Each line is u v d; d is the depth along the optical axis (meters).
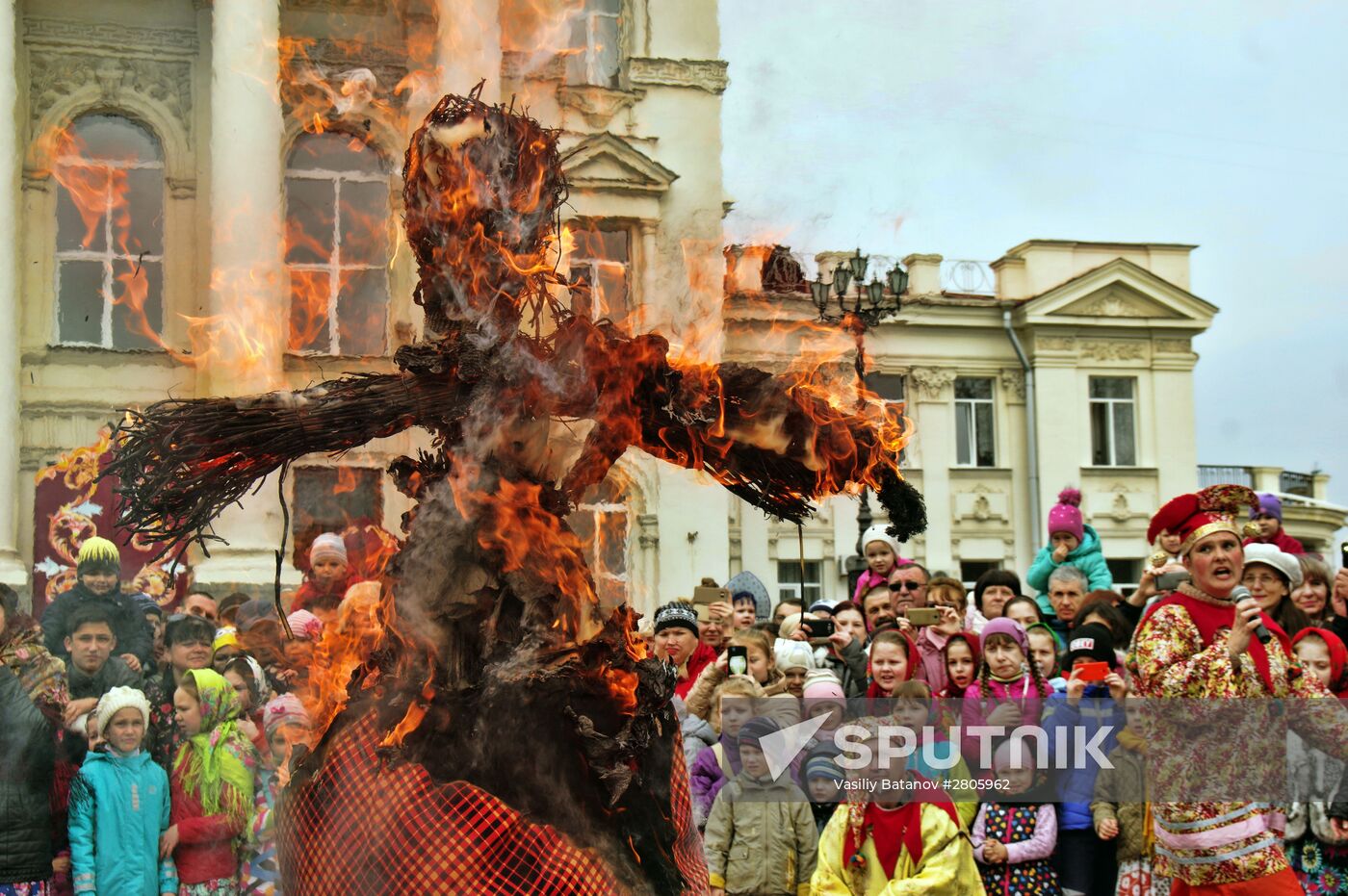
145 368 18.31
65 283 18.72
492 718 2.02
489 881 1.94
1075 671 5.37
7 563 16.69
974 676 5.71
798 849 5.05
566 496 2.20
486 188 2.16
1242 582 5.65
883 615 7.63
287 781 2.14
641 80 18.52
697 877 2.18
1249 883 4.09
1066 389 25.16
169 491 2.04
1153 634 4.28
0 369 17.28
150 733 5.12
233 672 5.29
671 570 17.25
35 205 18.44
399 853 1.96
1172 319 25.61
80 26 18.84
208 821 5.09
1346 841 5.12
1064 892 5.15
